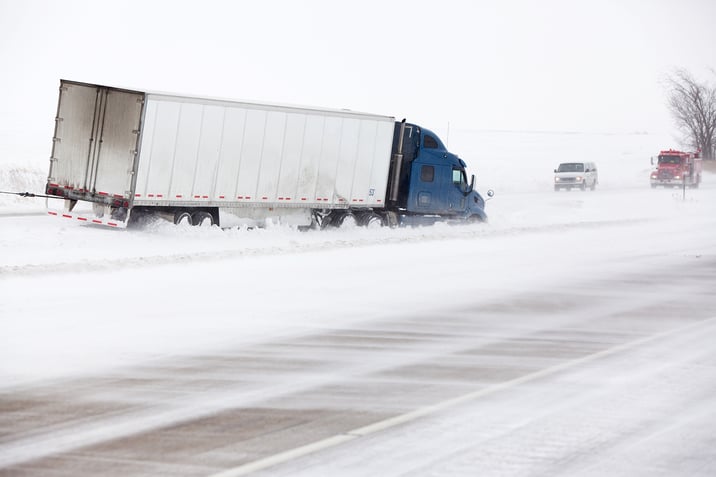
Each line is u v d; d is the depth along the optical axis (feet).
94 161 121.49
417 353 62.95
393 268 108.99
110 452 38.99
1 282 83.71
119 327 67.67
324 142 141.28
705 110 511.81
